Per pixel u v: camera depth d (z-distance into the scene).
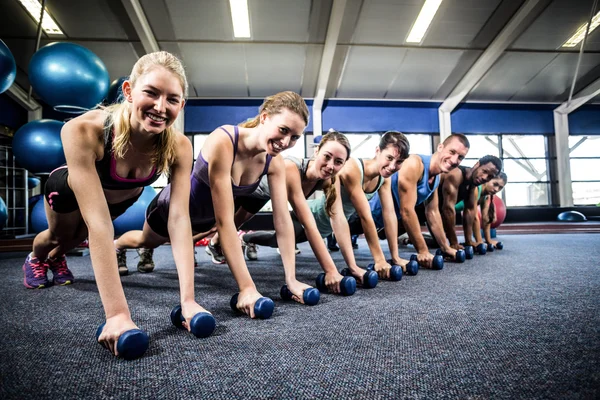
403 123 9.49
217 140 1.27
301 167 1.75
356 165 1.88
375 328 1.03
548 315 1.14
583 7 6.55
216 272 2.22
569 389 0.65
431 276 1.92
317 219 2.39
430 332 0.99
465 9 6.61
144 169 1.14
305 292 1.32
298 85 8.58
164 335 0.99
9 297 1.51
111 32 6.67
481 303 1.31
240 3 6.26
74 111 3.30
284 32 6.94
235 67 7.84
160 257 3.16
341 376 0.72
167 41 7.01
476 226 3.40
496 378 0.70
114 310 0.89
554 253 2.98
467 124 9.67
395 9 6.55
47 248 1.67
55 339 0.97
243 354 0.84
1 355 0.85
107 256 0.91
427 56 7.77
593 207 9.08
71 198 1.37
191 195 1.66
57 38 6.73
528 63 8.07
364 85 8.68
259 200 2.02
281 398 0.63
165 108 0.91
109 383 0.70
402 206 2.28
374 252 1.93
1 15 6.17
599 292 1.47
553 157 9.81
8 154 6.87
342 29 6.95
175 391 0.67
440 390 0.66
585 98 9.20
